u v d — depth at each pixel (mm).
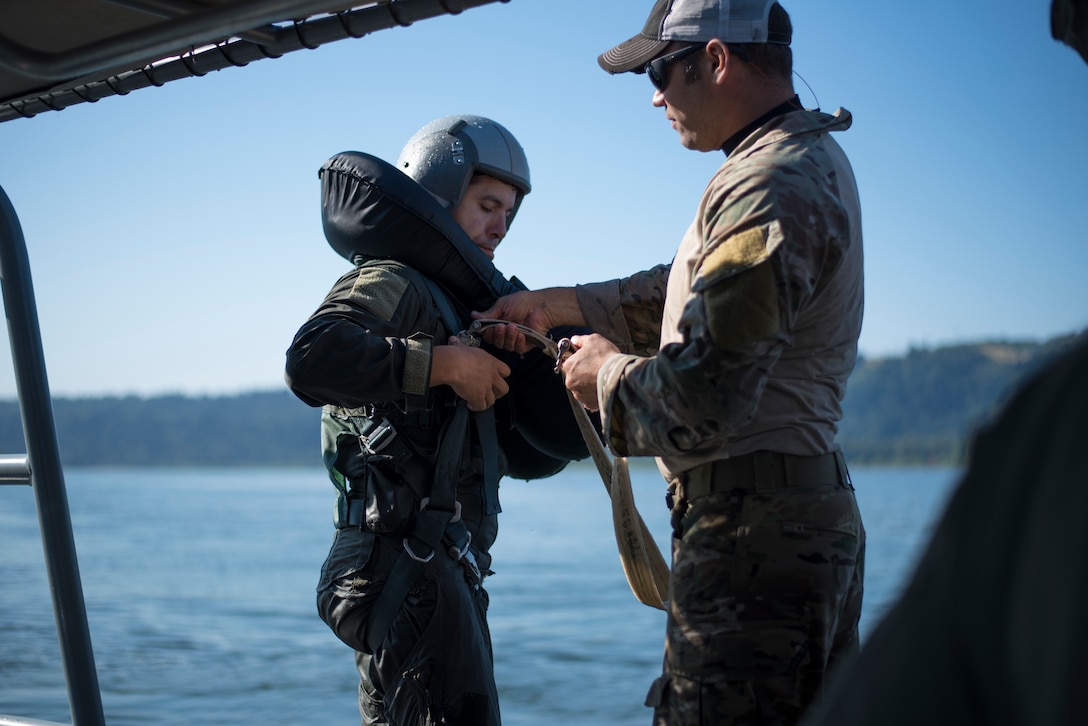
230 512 63406
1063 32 718
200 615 19031
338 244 2410
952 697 563
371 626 2133
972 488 585
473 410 2225
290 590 23062
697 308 1610
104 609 20016
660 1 1969
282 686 11914
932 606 581
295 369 2115
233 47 1653
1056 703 516
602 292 2439
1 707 9469
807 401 1752
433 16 1432
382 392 2096
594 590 23594
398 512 2170
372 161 2350
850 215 1757
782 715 1662
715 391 1566
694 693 1698
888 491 80188
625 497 2064
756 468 1726
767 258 1571
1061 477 541
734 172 1707
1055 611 522
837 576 1720
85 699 1947
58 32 1601
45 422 1958
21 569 24969
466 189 2496
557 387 2457
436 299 2346
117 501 80750
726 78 1890
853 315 1835
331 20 1520
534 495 86438
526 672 13477
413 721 2111
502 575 27625
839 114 1866
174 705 10961
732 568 1706
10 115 2016
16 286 1960
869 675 594
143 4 1453
